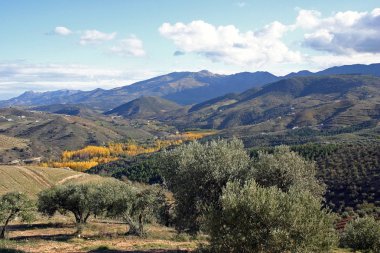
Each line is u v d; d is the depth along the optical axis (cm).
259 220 2092
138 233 4806
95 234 4847
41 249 3512
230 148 3250
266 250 2084
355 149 11488
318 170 10356
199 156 3080
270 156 3234
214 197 2936
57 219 6906
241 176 2994
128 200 5025
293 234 2081
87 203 5481
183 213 3031
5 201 4872
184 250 3434
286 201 2147
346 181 8988
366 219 4291
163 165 3341
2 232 4809
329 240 2202
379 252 3938
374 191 8025
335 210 7719
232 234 2108
